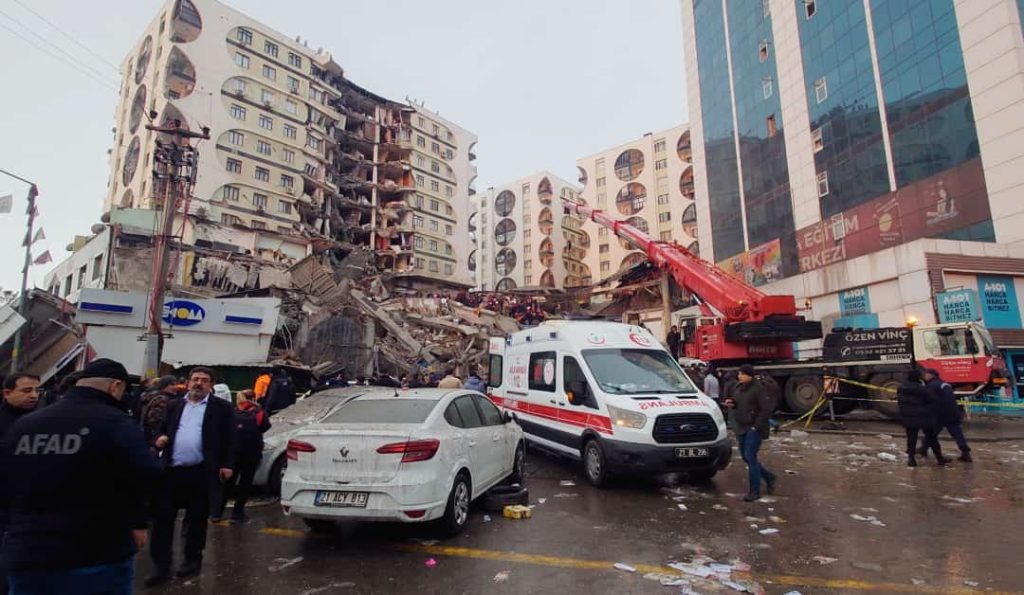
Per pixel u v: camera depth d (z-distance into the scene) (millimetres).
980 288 21516
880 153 28094
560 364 9195
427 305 31359
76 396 2703
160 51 49125
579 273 93688
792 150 34531
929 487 7559
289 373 17266
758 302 15852
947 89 24719
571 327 9500
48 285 38750
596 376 8297
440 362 25031
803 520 6117
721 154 42438
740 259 39406
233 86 50688
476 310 32531
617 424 7531
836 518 6152
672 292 39781
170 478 4691
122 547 2621
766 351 16406
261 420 6484
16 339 17750
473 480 6168
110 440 2605
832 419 14922
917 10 26344
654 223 77438
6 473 2510
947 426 9438
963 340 13688
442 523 5559
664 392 8148
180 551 5387
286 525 6227
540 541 5488
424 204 70375
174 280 23844
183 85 47469
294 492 5258
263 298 19250
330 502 5145
